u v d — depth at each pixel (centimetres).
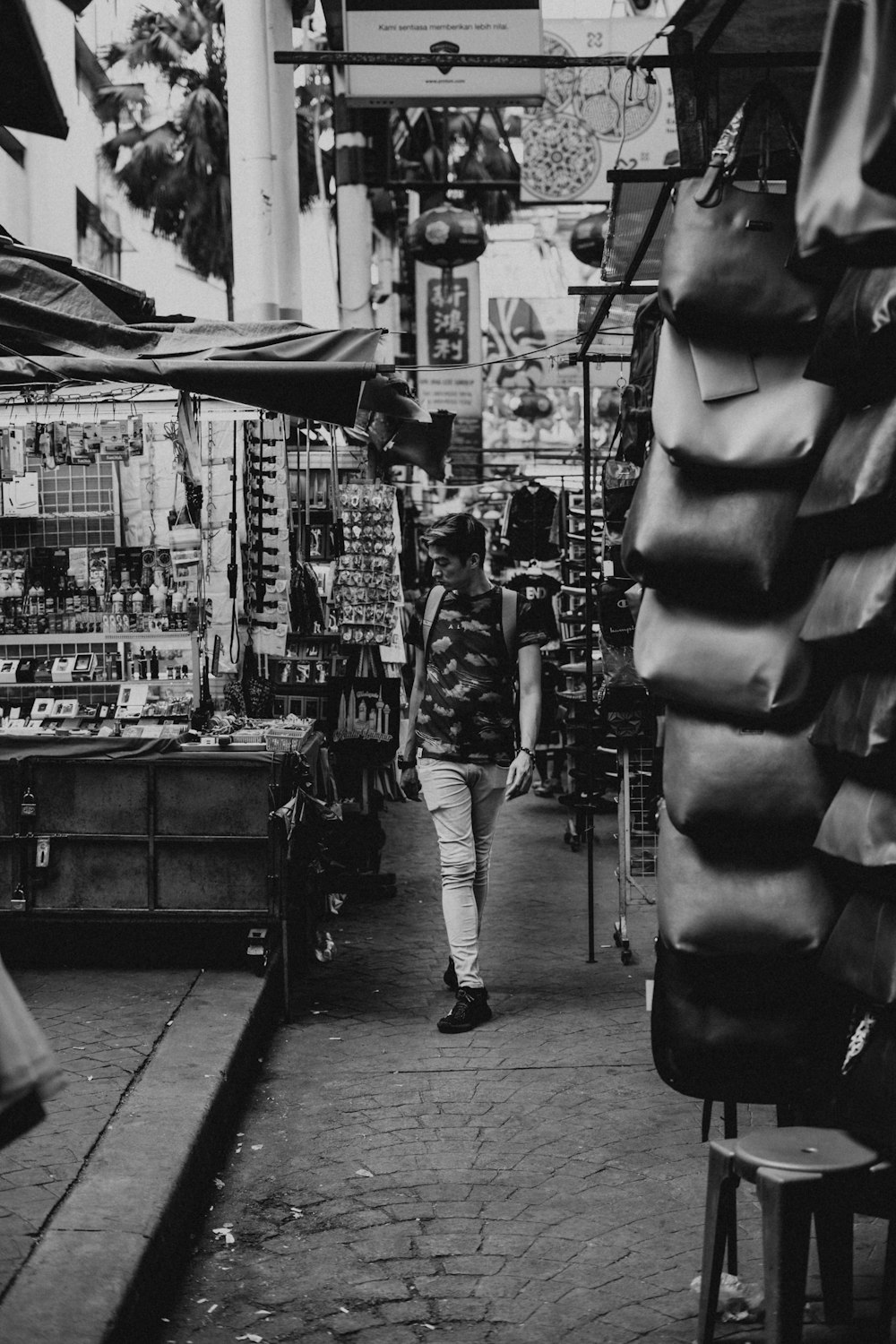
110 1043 500
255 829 602
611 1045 552
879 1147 284
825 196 219
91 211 1950
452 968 636
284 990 592
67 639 706
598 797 988
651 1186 416
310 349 598
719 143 324
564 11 1252
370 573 821
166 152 2075
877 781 289
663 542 328
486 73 1016
